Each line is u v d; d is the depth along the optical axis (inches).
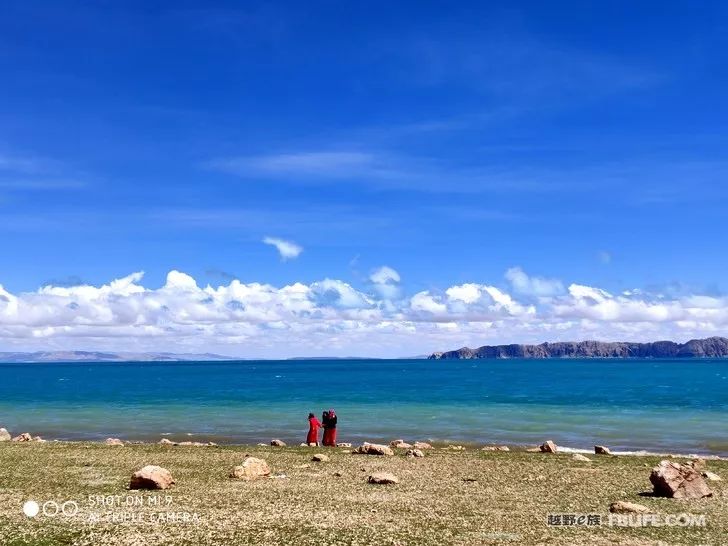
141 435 2218.3
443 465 1332.4
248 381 7278.5
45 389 5556.1
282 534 735.1
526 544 703.1
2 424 2578.7
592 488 1063.0
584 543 706.8
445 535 737.0
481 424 2504.9
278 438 2124.8
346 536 728.3
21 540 705.0
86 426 2502.5
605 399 3917.3
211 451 1556.3
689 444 1941.4
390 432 2265.0
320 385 6146.7
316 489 1024.9
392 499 948.0
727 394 4407.0
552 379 7440.9
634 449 1838.1
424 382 6781.5
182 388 5629.9
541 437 2112.5
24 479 1106.7
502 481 1130.7
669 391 4835.1
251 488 1027.9
